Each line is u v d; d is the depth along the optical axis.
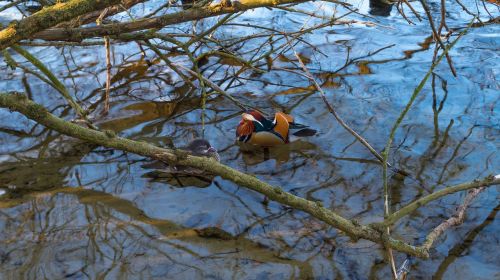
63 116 4.68
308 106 4.89
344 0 7.26
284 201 3.06
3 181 3.77
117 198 3.62
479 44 6.08
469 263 3.04
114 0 2.51
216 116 4.76
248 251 3.14
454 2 7.27
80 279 2.90
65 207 3.51
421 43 6.17
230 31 6.53
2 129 4.48
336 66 5.69
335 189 3.74
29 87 5.16
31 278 2.90
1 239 3.20
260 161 4.09
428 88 5.17
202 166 3.19
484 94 5.04
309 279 2.92
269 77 5.51
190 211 3.50
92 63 5.75
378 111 4.78
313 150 4.23
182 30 6.56
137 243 3.19
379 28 6.57
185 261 3.05
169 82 5.38
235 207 3.55
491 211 3.48
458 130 4.47
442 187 3.74
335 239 3.25
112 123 4.59
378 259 3.08
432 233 3.09
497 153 4.14
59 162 4.04
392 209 3.51
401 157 4.11
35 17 2.48
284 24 6.71
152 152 3.21
